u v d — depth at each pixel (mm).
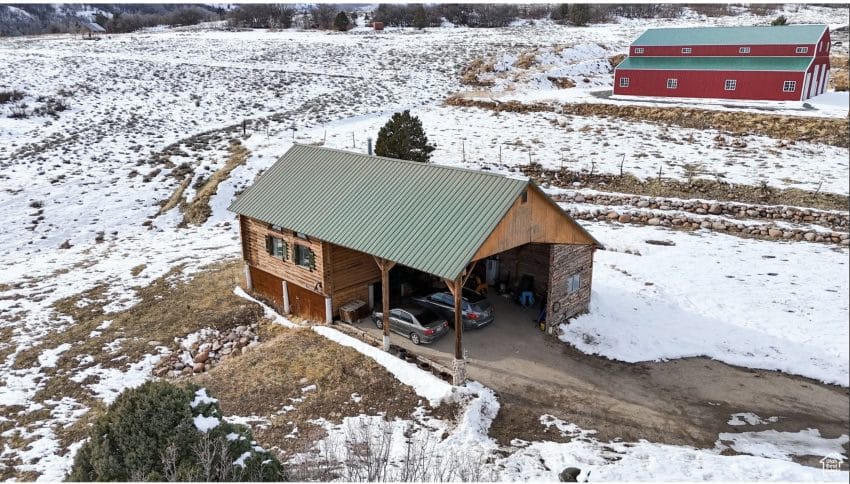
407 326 19938
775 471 13297
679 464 13570
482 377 17891
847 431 15758
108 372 18766
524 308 22672
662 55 53625
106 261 28344
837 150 38062
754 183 33406
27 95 50781
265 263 23469
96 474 10266
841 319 21141
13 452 14727
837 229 28922
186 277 26109
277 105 53844
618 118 47156
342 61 69062
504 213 17219
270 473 10969
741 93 49812
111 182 36812
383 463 13219
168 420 10445
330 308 21172
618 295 23344
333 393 17000
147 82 58500
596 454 14250
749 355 19531
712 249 27688
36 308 23234
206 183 37062
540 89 58406
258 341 21016
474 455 13945
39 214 32719
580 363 19062
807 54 48219
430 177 19969
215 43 81000
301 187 22594
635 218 31547
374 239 18547
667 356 19703
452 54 69000
